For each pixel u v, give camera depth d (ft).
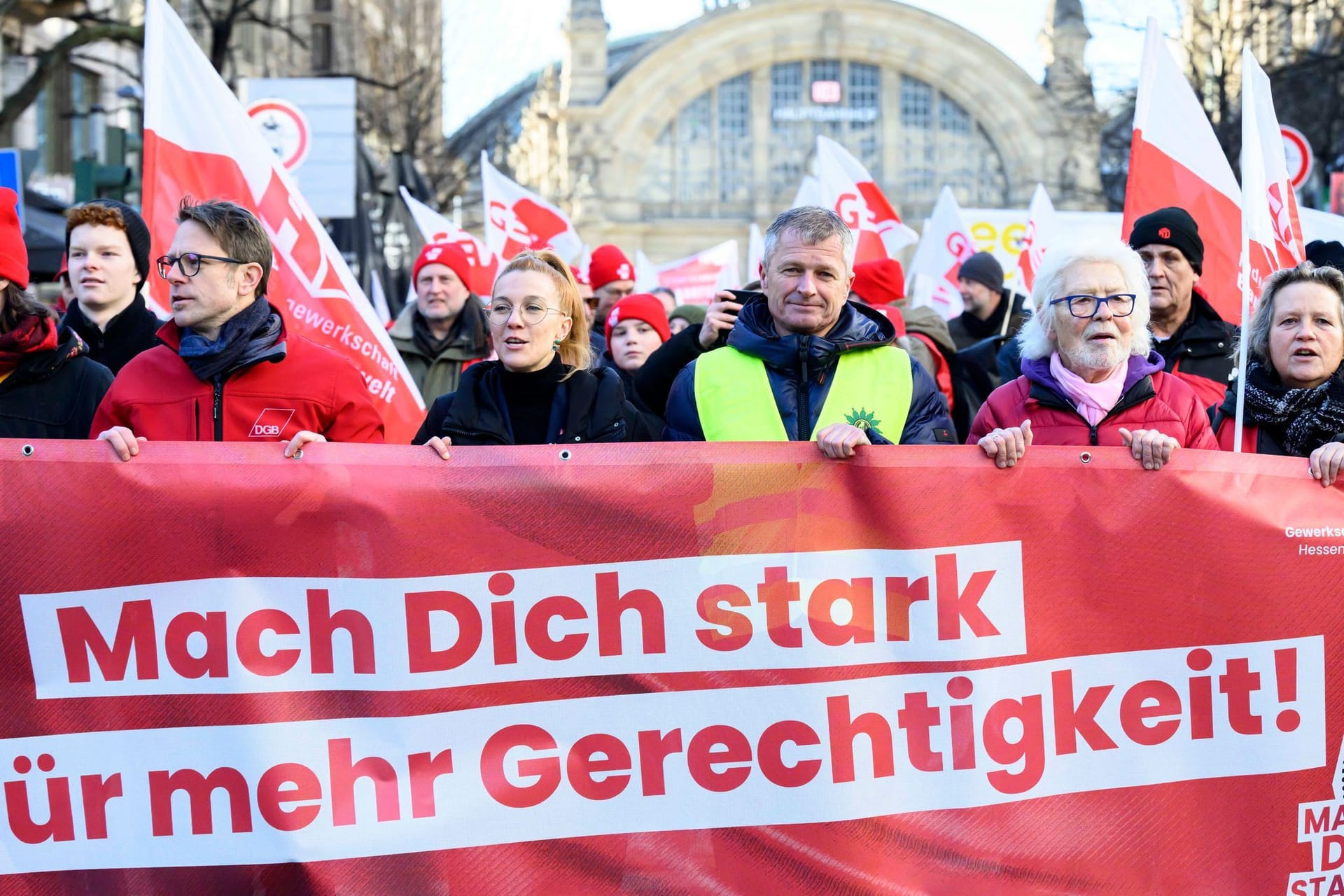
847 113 214.07
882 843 10.69
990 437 10.82
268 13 81.71
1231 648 10.91
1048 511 10.87
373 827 10.46
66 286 20.98
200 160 15.92
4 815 10.33
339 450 10.58
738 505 10.73
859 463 10.77
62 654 10.40
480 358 20.90
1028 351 12.32
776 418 11.84
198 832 10.44
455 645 10.61
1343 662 11.00
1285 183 14.60
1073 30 208.85
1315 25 85.87
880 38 210.38
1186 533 10.91
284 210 16.25
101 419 11.87
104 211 15.39
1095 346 11.72
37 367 12.30
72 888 10.35
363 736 10.52
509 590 10.65
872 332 12.14
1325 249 16.98
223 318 11.75
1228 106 84.02
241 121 16.07
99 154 92.48
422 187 48.75
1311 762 10.95
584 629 10.67
